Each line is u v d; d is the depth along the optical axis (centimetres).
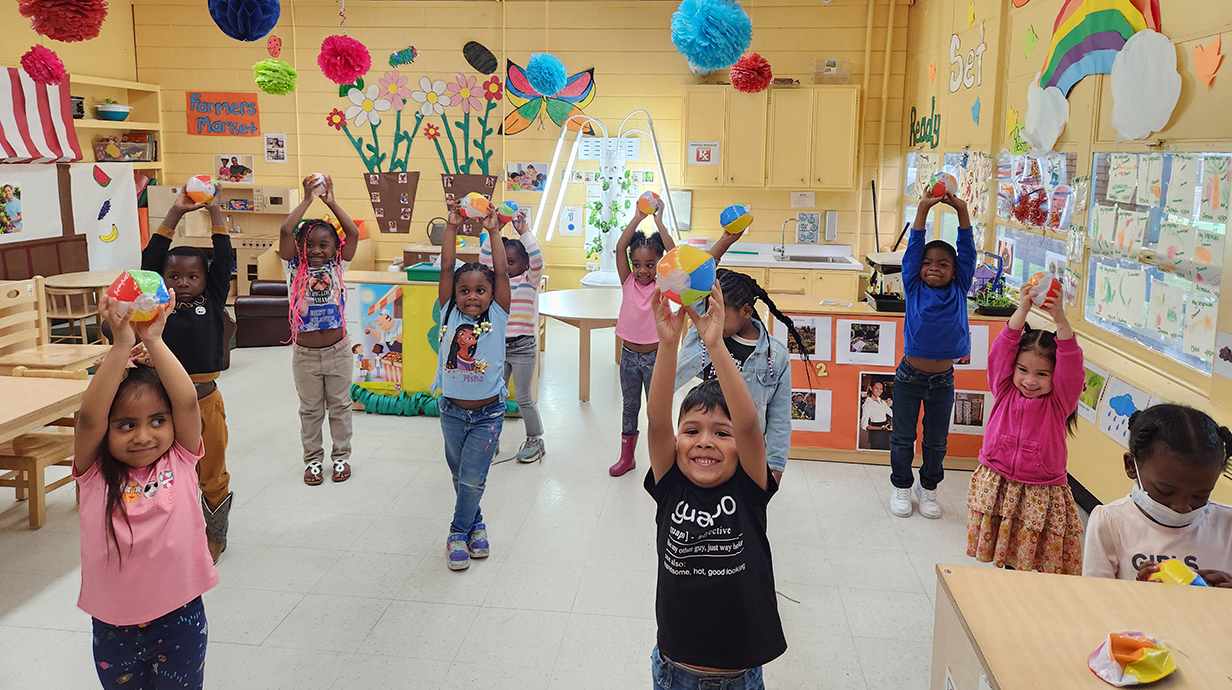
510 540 392
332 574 357
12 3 746
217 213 357
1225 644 145
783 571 362
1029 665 140
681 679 191
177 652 222
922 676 288
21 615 322
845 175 804
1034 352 314
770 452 298
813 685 282
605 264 782
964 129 632
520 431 557
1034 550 323
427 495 446
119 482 212
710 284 179
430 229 858
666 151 853
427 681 283
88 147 840
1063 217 464
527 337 483
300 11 869
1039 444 319
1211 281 329
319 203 903
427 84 871
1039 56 498
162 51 892
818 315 487
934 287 405
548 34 845
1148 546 196
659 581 195
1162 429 189
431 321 577
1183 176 349
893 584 352
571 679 284
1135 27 388
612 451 516
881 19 804
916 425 438
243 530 400
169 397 216
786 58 822
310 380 450
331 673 287
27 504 426
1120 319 404
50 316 692
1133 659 133
